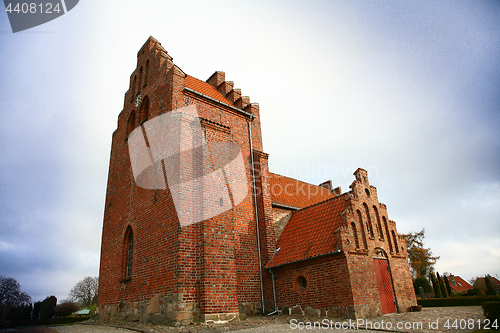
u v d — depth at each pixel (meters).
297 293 14.31
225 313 12.59
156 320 12.48
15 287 24.86
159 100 17.14
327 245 13.80
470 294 42.03
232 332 10.33
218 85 21.98
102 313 17.69
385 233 17.23
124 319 15.09
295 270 14.66
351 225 14.23
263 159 18.20
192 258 12.80
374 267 14.88
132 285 15.12
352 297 12.31
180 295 11.94
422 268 46.50
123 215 18.03
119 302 16.08
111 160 21.92
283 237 17.08
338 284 12.86
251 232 16.38
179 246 12.55
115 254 17.92
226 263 13.43
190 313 11.95
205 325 11.57
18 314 25.25
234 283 13.37
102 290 18.48
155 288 13.25
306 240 15.29
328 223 15.27
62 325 18.02
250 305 14.87
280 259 15.41
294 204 20.41
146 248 14.74
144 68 20.38
